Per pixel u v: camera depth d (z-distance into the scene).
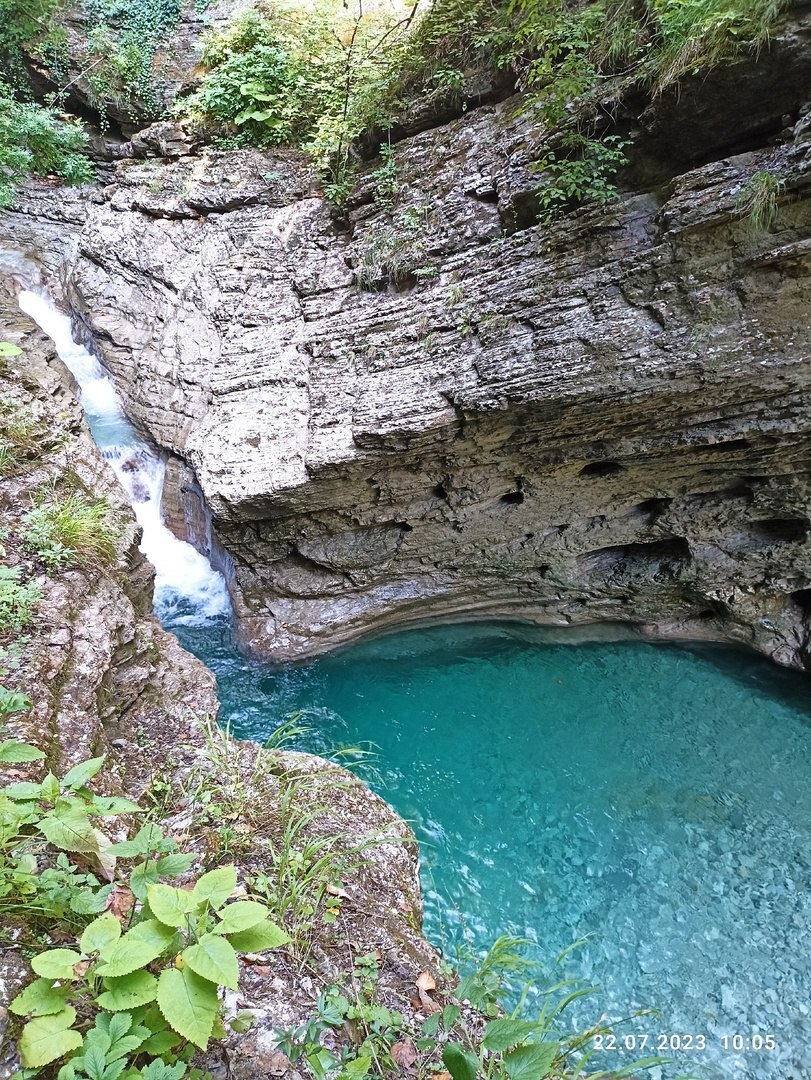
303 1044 2.02
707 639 7.28
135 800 3.19
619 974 4.32
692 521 6.29
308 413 6.72
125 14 9.77
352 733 6.36
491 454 5.97
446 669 7.33
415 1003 2.46
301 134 8.84
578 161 5.27
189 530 8.22
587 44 5.27
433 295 6.31
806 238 4.28
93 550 4.30
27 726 2.97
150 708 3.97
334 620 7.31
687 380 4.93
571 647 7.66
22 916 2.12
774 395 4.92
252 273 8.15
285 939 1.83
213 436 6.99
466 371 5.66
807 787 5.66
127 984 1.70
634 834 5.32
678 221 4.61
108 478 5.18
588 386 5.12
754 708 6.52
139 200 9.10
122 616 4.05
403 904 3.07
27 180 9.95
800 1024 4.02
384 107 7.20
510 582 7.30
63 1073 1.56
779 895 4.79
